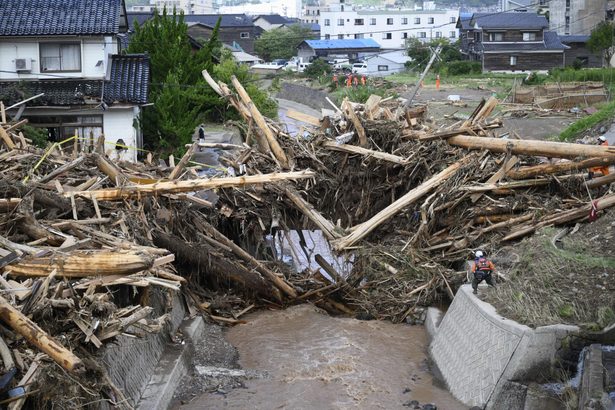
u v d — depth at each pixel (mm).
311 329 16500
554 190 17719
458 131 19406
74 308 9727
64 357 8594
